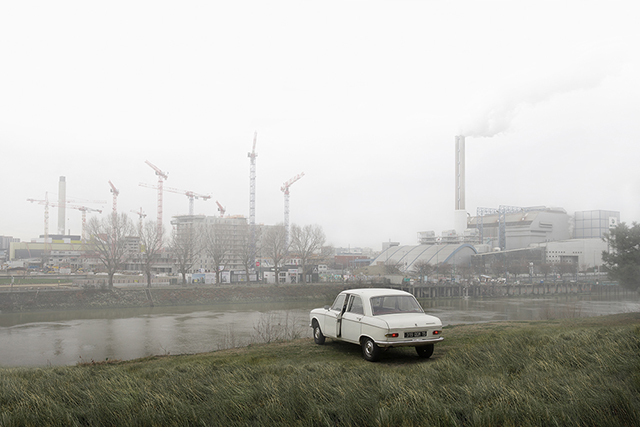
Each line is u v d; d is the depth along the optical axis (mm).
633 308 93375
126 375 13203
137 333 57688
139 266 165625
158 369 15211
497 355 13797
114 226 109188
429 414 7863
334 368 12719
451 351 16172
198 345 48156
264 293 110875
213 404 9078
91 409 8977
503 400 8406
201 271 164375
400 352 17141
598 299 131125
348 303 17328
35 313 81625
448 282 146375
